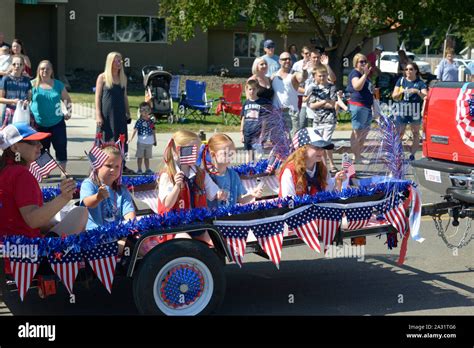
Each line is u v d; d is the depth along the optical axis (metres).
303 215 6.40
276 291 7.03
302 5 22.28
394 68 30.16
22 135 5.82
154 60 37.34
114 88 11.88
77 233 6.01
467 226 8.64
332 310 6.49
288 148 7.99
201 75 36.00
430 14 21.27
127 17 36.62
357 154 7.70
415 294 6.99
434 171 8.54
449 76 16.41
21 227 5.79
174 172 6.30
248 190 8.10
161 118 20.59
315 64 13.00
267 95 11.73
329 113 12.91
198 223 6.00
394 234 6.95
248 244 6.32
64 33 33.53
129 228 5.82
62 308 6.48
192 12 22.16
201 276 5.98
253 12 20.28
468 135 8.30
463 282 7.39
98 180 6.36
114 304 6.59
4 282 5.89
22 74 12.12
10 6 29.69
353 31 22.53
